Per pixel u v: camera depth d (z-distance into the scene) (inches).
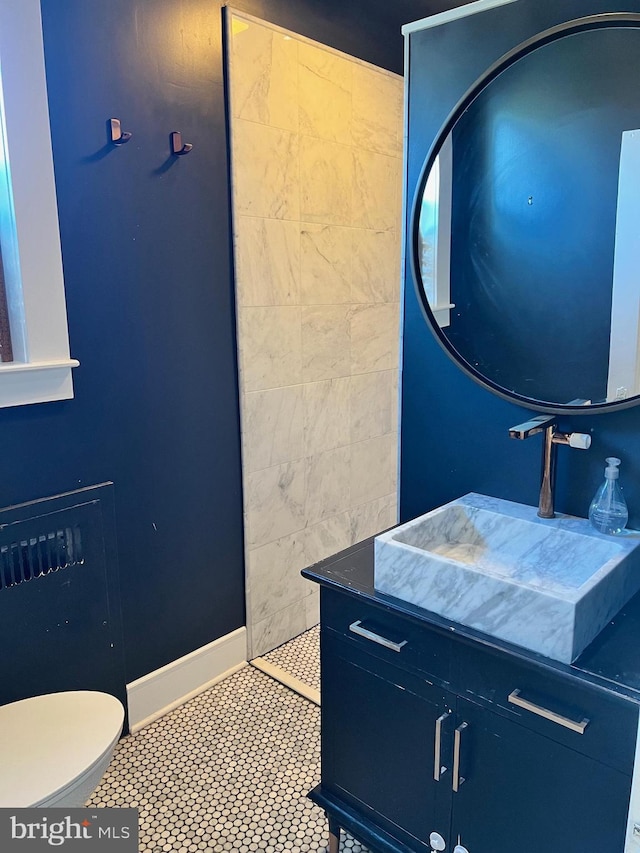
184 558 81.3
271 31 78.9
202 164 75.0
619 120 49.4
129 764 72.7
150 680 79.4
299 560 97.3
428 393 63.6
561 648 41.8
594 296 52.1
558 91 51.3
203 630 85.4
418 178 59.4
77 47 62.2
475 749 48.1
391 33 97.1
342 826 59.0
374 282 102.3
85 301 66.7
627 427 52.2
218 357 81.0
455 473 63.4
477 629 45.8
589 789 42.6
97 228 66.5
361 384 103.3
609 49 48.8
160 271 72.9
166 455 77.0
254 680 88.1
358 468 106.0
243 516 87.5
